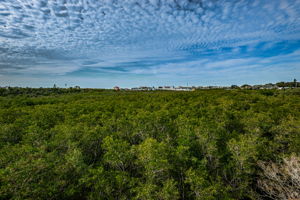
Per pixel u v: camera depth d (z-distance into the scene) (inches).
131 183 267.1
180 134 398.6
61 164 270.2
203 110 778.2
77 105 1056.8
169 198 231.5
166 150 304.7
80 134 416.5
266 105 899.4
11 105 1244.5
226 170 327.6
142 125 472.7
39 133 416.8
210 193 243.0
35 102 1392.7
